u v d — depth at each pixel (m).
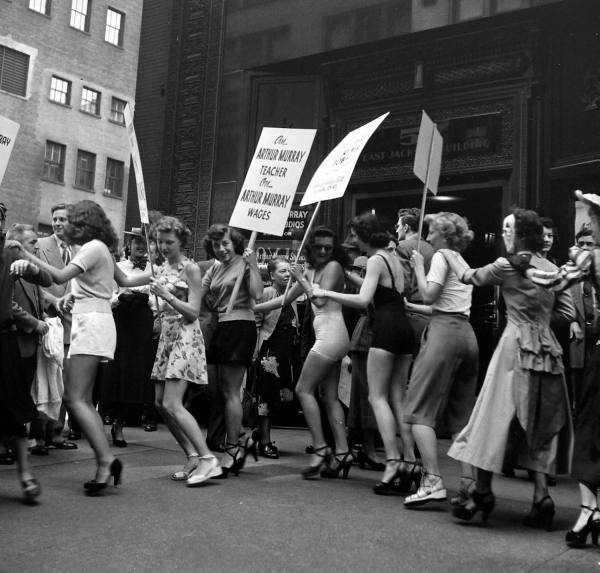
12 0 23.34
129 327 6.27
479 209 9.10
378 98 9.45
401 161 9.29
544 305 3.76
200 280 4.67
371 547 3.30
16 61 23.62
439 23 8.88
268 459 5.78
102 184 26.59
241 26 10.68
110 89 26.72
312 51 9.95
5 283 3.98
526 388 3.65
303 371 4.93
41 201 24.55
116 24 26.88
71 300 4.95
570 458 3.80
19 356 3.98
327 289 4.89
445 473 5.32
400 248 5.37
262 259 9.92
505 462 3.88
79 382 4.18
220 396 5.14
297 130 5.30
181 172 11.19
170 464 5.32
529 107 8.33
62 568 2.91
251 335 4.93
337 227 9.66
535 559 3.17
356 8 9.58
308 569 2.97
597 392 3.38
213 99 10.92
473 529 3.67
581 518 3.39
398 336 4.52
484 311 8.53
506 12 8.38
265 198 5.30
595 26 7.90
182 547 3.21
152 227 5.07
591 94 7.92
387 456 4.51
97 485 4.17
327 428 6.02
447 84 8.94
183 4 11.37
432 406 4.06
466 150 8.80
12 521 3.59
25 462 3.96
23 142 23.84
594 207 3.51
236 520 3.69
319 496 4.34
